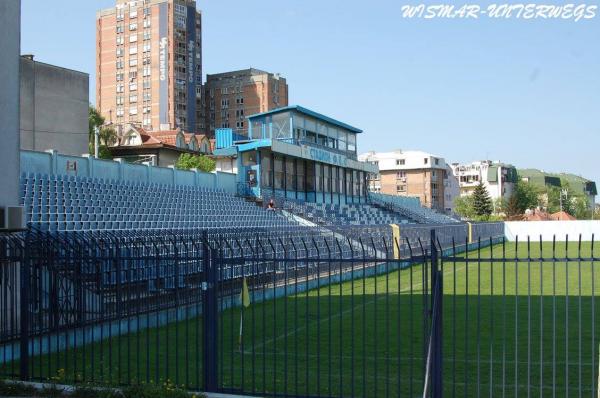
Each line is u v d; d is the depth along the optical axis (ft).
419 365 37.42
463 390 32.42
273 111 147.74
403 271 100.17
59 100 147.54
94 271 46.47
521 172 612.29
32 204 71.00
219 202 116.47
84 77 154.51
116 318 45.83
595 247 165.58
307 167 159.02
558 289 77.25
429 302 31.78
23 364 32.81
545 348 42.22
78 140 152.25
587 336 46.26
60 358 39.27
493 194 537.24
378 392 31.76
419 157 433.07
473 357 39.78
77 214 75.61
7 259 35.14
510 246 178.70
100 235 55.42
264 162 138.31
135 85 419.13
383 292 73.10
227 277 63.67
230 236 70.74
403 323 52.21
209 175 126.41
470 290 76.84
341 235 106.11
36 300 38.52
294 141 148.97
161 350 41.32
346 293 72.38
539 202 465.88
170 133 250.98
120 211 86.17
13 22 43.39
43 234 46.50
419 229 134.00
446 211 290.35
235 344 44.04
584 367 36.68
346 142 182.91
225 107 467.93
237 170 136.67
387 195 221.46
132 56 420.77
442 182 444.55
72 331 42.47
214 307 30.12
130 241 48.24
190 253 62.90
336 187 175.01
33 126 140.67
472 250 157.79
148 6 415.23
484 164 562.66
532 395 31.07
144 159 234.38
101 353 33.76
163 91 409.69
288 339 45.85
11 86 43.06
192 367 36.83
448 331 48.88
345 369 36.63
